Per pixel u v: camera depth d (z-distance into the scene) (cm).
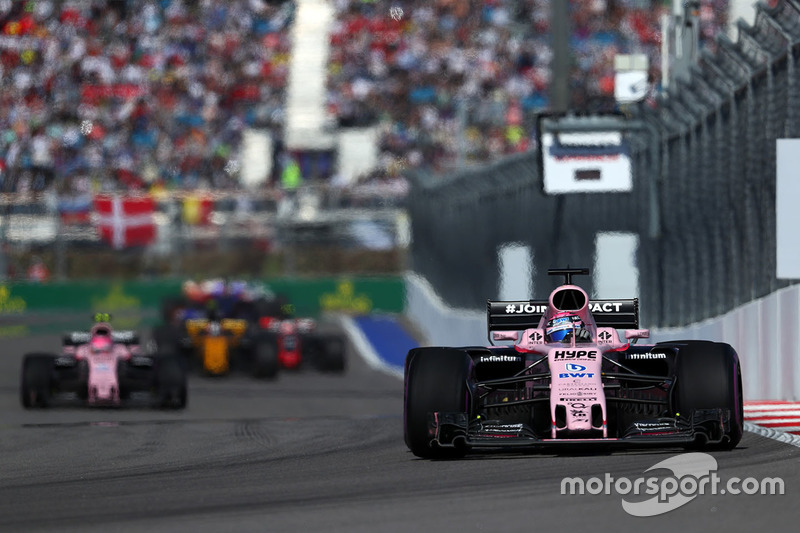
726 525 1814
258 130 17388
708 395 2773
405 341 11525
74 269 15800
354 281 15575
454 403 2833
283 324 8969
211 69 17650
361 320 14200
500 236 8350
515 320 3161
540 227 7525
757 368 4622
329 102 17638
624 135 6225
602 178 6241
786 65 4438
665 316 5972
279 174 17162
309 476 2636
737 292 4975
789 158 4231
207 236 15112
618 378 2847
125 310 15438
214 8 18050
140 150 16875
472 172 8925
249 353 8406
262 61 17912
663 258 5984
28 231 14750
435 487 2358
